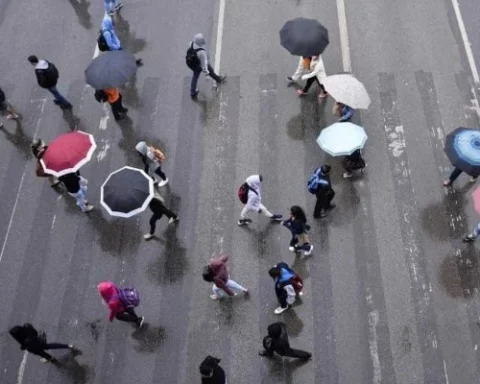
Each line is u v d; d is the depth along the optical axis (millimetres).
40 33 14984
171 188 11703
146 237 10977
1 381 9703
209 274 9148
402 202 11094
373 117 12422
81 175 12086
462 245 10445
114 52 12148
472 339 9453
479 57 13227
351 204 11141
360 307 9914
